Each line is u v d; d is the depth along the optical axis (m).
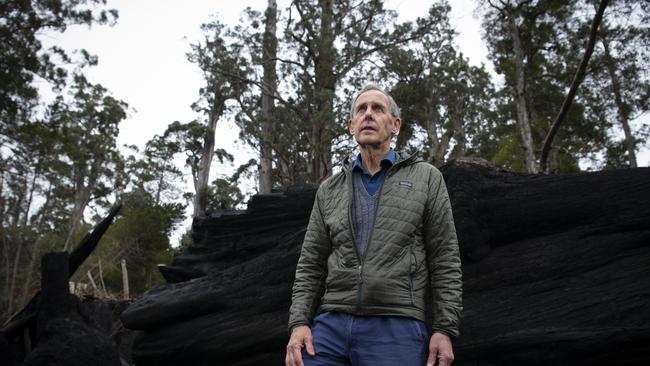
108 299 14.12
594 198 5.35
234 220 7.18
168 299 6.39
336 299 2.40
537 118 21.23
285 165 20.00
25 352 6.89
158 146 42.44
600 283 4.95
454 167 5.72
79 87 38.62
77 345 6.30
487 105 32.22
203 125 36.66
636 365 4.48
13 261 22.59
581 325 4.71
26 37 19.14
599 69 17.77
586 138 23.50
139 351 6.51
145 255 28.61
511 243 5.52
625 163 26.28
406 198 2.48
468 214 5.43
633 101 20.23
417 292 2.37
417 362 2.25
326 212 2.66
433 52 22.92
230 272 6.52
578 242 5.26
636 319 4.59
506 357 4.85
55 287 6.82
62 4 19.11
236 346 5.94
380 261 2.36
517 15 16.53
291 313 2.57
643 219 5.14
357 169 2.68
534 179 5.70
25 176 25.91
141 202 41.00
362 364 2.28
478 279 5.34
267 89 20.23
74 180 36.53
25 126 21.09
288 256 6.14
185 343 6.20
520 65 16.22
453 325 2.31
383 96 2.75
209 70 20.06
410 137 22.86
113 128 39.75
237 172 30.81
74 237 34.16
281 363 5.80
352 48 19.70
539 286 5.12
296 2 19.86
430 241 2.50
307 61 20.22
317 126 17.69
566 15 16.25
